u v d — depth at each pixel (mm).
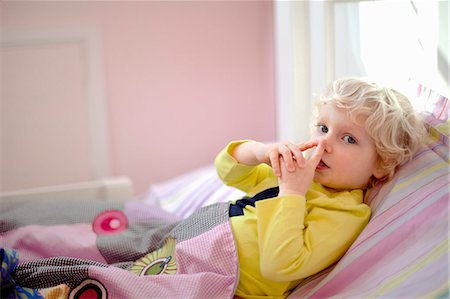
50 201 1169
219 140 1950
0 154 1741
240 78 1938
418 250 675
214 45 1904
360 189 854
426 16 881
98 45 1793
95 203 1160
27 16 1721
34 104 1756
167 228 951
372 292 680
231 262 784
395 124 782
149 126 1885
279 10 1241
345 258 738
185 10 1866
